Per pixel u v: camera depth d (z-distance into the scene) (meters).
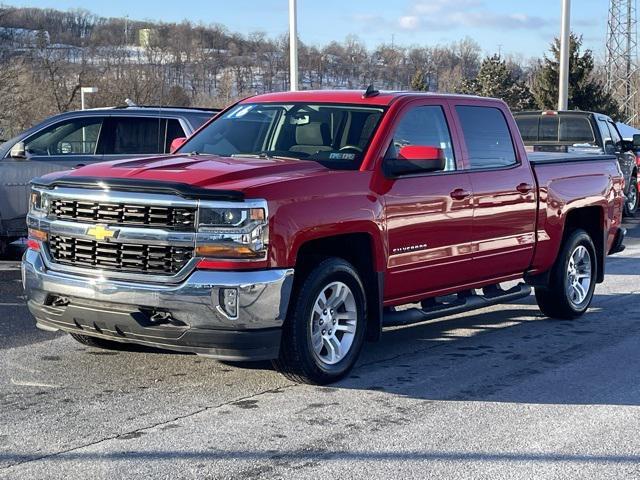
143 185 5.64
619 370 6.86
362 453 4.90
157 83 48.97
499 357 7.21
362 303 6.36
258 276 5.58
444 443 5.11
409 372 6.67
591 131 17.47
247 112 7.43
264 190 5.66
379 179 6.48
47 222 6.03
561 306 8.68
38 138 10.77
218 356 5.66
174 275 5.58
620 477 4.65
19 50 54.22
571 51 46.84
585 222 9.23
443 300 8.70
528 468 4.75
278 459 4.78
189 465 4.65
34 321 7.93
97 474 4.50
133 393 5.89
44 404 5.61
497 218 7.58
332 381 6.24
